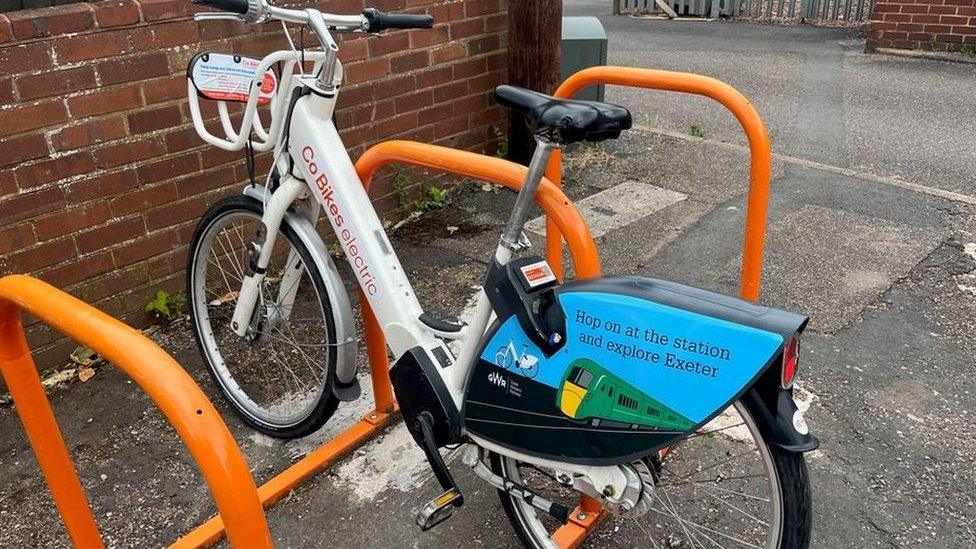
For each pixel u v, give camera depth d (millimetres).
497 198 4629
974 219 4195
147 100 3051
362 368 3002
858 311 3316
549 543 2049
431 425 1923
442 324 2008
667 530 2207
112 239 3088
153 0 2973
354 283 3695
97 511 2326
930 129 5715
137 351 1240
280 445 2600
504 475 1980
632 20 10570
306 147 2176
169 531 2258
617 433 1593
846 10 9820
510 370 1732
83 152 2922
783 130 5742
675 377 1491
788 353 1431
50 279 2949
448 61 4320
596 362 1585
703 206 4441
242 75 2383
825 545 2160
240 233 3490
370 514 2297
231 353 3084
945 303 3381
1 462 2527
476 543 2188
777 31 9484
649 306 1523
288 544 2197
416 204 4441
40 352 2922
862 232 4047
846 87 6836
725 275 3674
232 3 1938
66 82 2812
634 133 5684
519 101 1671
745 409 1497
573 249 1917
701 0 10539
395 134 4176
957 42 7656
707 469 2434
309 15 2064
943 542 2164
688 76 2436
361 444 2566
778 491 1517
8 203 2773
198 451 1183
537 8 4438
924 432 2602
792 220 4203
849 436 2586
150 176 3141
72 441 2623
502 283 1707
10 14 2650
